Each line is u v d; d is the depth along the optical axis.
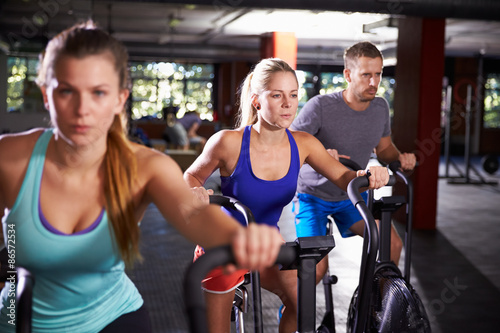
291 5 5.23
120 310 1.13
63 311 1.07
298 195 2.45
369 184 1.69
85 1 7.54
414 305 1.67
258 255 0.64
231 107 16.80
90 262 1.01
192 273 0.64
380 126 2.47
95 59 0.85
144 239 4.83
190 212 0.91
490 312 3.20
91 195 0.98
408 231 2.02
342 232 2.49
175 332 2.70
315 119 2.39
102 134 0.91
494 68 16.62
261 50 11.88
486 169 10.86
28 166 0.97
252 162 1.83
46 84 0.90
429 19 5.91
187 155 9.75
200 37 13.23
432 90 5.98
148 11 9.43
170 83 16.33
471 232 5.64
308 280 1.18
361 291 1.54
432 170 5.90
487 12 5.63
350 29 10.28
